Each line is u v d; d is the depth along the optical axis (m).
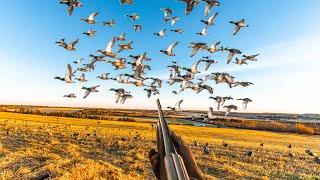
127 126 96.81
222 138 77.12
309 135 104.81
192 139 67.56
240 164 36.47
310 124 116.75
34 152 22.45
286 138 89.25
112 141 50.34
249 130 109.19
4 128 61.47
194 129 96.44
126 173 21.42
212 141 65.81
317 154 53.12
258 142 72.12
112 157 34.03
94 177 15.86
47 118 115.75
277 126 113.69
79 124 96.44
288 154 50.66
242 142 68.56
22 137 47.59
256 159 41.78
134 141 52.97
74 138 52.00
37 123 87.88
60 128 73.88
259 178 29.69
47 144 37.69
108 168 18.95
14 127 65.94
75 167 16.28
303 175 32.81
